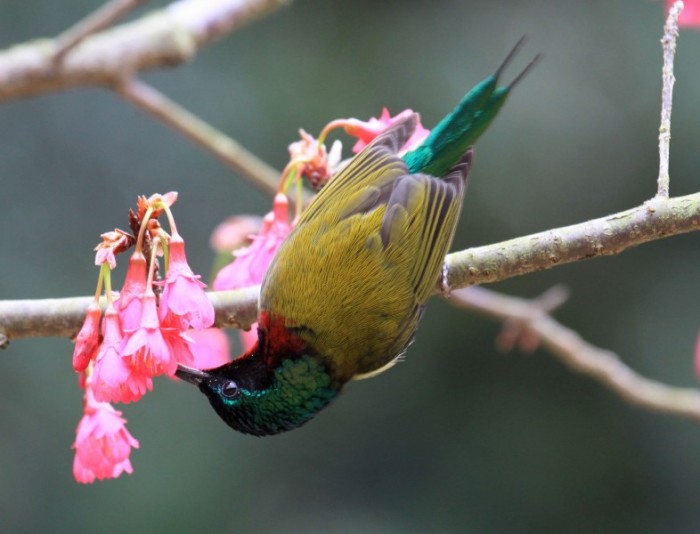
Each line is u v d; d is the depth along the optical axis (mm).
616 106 13555
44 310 4945
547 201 13461
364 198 5004
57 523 12039
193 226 12828
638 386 7883
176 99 13242
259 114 13383
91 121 12938
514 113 13531
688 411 7785
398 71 13750
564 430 13438
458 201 5172
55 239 12617
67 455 12211
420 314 5035
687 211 4617
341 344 4812
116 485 12344
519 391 13523
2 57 7770
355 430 13422
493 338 13508
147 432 12547
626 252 13703
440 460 13422
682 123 13227
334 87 13617
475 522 13305
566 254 4789
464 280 4980
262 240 5203
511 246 4871
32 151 12766
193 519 12469
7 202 12609
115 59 7910
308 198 7910
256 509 12781
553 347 7910
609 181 13484
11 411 12125
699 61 13312
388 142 5246
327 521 12984
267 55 13664
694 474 13266
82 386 4496
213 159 13031
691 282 13609
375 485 13328
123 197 12875
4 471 11984
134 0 7578
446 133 5379
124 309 4059
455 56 13812
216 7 8359
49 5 12695
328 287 4809
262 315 4820
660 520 13312
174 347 4074
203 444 12703
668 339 13469
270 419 4812
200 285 4113
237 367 4797
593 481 13383
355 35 13875
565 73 13680
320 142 5383
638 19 13688
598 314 13680
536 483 13359
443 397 13531
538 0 13984
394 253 4895
